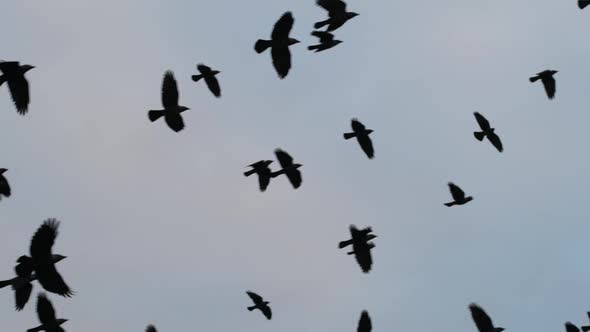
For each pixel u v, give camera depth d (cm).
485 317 2367
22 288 1820
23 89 1956
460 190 3256
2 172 2450
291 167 3088
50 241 1852
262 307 3547
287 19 2483
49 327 2053
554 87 3319
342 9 2562
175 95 2556
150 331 2545
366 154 2986
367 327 2505
